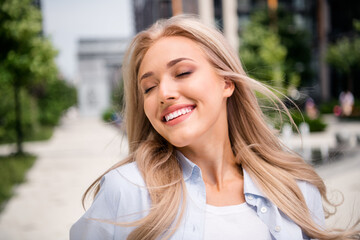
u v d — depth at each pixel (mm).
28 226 4676
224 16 30781
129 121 1360
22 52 10906
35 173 8758
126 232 1078
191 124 1119
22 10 10758
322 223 1386
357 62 27500
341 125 18016
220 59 1231
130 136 1365
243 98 1408
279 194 1252
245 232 1153
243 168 1325
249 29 27906
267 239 1178
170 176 1160
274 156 1414
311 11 36031
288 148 1544
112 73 55844
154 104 1151
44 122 27281
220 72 1191
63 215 5133
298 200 1299
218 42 1212
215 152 1281
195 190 1169
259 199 1234
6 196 6230
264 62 24188
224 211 1182
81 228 1099
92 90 54844
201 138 1240
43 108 26578
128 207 1095
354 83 30312
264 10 29062
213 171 1293
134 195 1108
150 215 1062
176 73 1124
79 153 12469
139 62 1271
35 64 10781
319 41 35094
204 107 1133
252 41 26844
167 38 1178
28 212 5359
